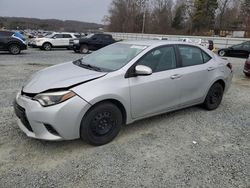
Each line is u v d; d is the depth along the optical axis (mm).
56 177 2930
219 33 55406
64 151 3482
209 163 3346
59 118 3195
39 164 3166
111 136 3744
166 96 4293
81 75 3605
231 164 3342
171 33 63312
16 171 3010
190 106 5016
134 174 3039
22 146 3557
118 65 3883
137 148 3652
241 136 4219
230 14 60500
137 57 3945
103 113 3568
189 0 64062
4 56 14609
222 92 5504
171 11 66875
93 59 4434
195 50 4922
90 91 3369
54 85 3330
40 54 16875
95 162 3254
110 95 3516
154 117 4855
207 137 4125
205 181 2969
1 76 8188
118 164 3229
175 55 4496
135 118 4004
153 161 3332
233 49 21438
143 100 3961
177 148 3711
